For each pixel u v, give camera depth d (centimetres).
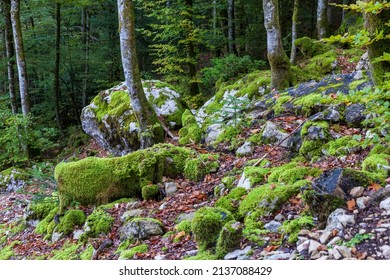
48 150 1652
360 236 318
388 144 458
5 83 2048
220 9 1633
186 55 1294
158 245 448
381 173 403
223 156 687
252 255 354
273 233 387
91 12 1967
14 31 1314
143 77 1728
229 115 830
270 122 680
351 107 596
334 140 554
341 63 1080
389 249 294
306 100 695
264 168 547
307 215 387
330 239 330
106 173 662
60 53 1759
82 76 1845
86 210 651
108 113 1058
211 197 566
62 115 2008
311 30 1938
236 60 1291
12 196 1060
